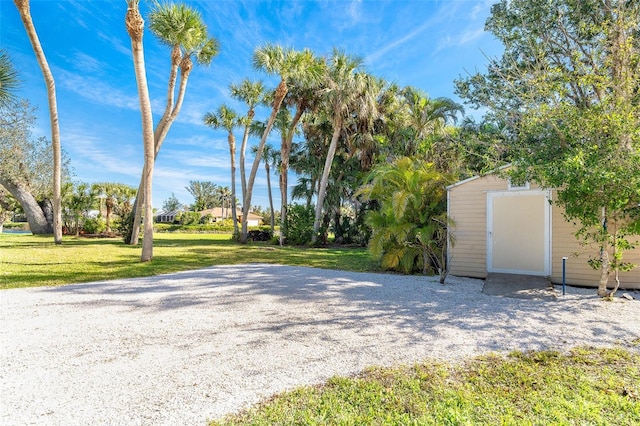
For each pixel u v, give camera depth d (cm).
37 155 2169
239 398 253
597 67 648
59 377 286
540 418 223
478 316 482
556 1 927
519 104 858
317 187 2145
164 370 301
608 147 509
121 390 264
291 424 219
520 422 217
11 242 1669
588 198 547
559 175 522
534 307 537
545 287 663
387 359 327
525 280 703
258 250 1505
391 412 232
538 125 591
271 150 2338
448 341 379
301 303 551
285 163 1928
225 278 782
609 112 538
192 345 363
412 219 878
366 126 1755
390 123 1770
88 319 454
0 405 241
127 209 2439
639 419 221
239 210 5969
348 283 729
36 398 251
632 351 348
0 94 1118
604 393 258
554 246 734
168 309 508
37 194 2341
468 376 289
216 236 2672
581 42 862
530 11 955
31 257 1077
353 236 1928
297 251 1502
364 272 898
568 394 256
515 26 1009
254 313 490
